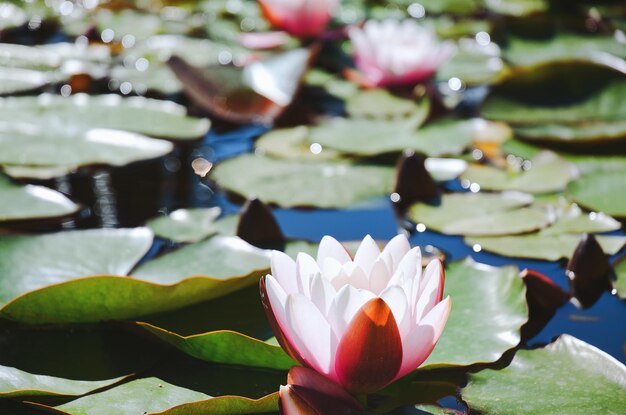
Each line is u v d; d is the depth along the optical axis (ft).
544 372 4.42
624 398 4.32
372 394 4.39
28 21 7.66
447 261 4.93
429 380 4.44
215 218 5.26
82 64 6.84
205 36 7.68
